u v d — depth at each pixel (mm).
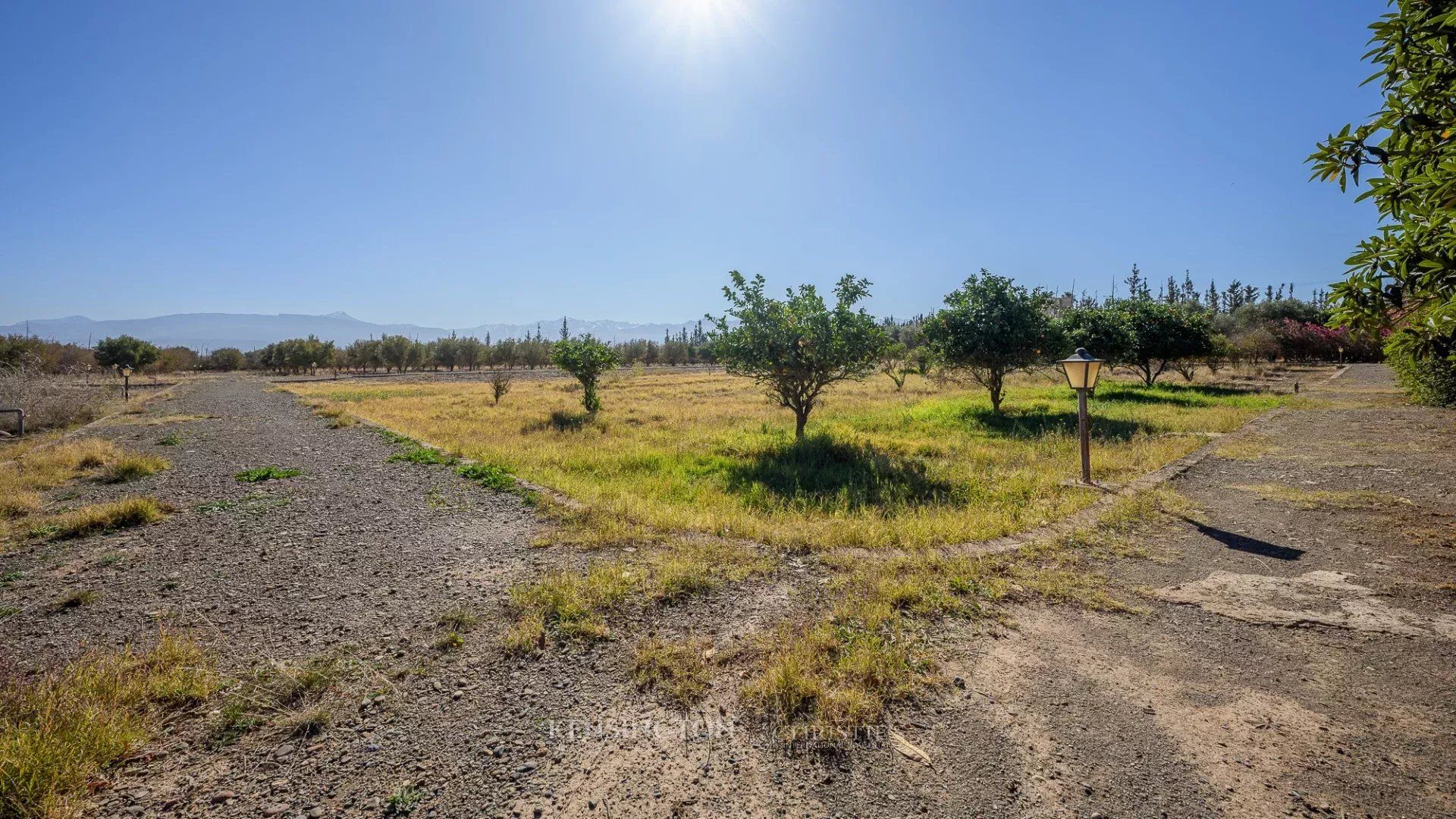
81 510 6438
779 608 3975
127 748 2584
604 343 18656
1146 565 4766
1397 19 3053
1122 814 2156
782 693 2910
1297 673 3125
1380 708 2797
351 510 6879
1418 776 2328
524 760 2527
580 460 9961
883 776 2387
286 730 2754
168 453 11328
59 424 17078
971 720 2740
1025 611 3924
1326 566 4656
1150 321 22141
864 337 11203
